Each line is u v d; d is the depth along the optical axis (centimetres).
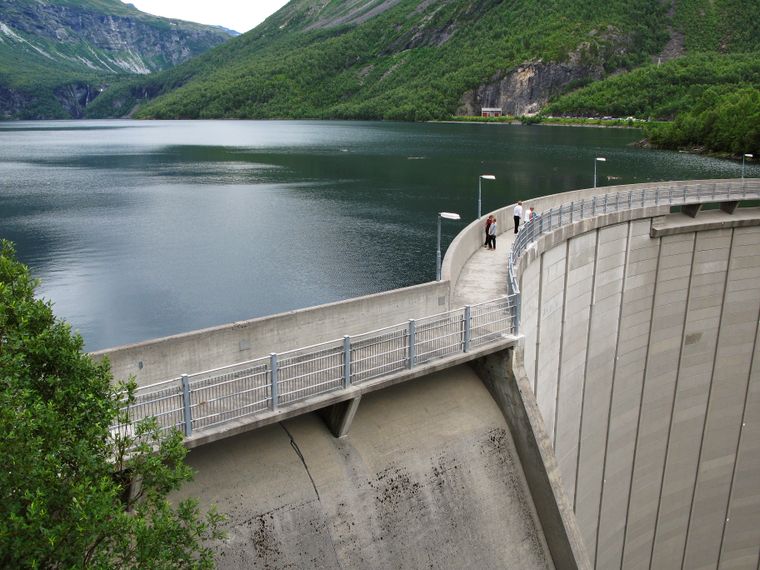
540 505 2362
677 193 4550
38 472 1053
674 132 16262
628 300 4212
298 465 1928
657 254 4303
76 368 1248
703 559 4681
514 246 2883
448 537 2128
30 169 13888
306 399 1853
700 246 4422
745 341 4625
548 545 2375
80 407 1201
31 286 1307
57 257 6725
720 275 4522
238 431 1712
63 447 1138
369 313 2417
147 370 1850
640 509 4328
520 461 2394
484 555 2198
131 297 5556
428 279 5909
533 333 3127
